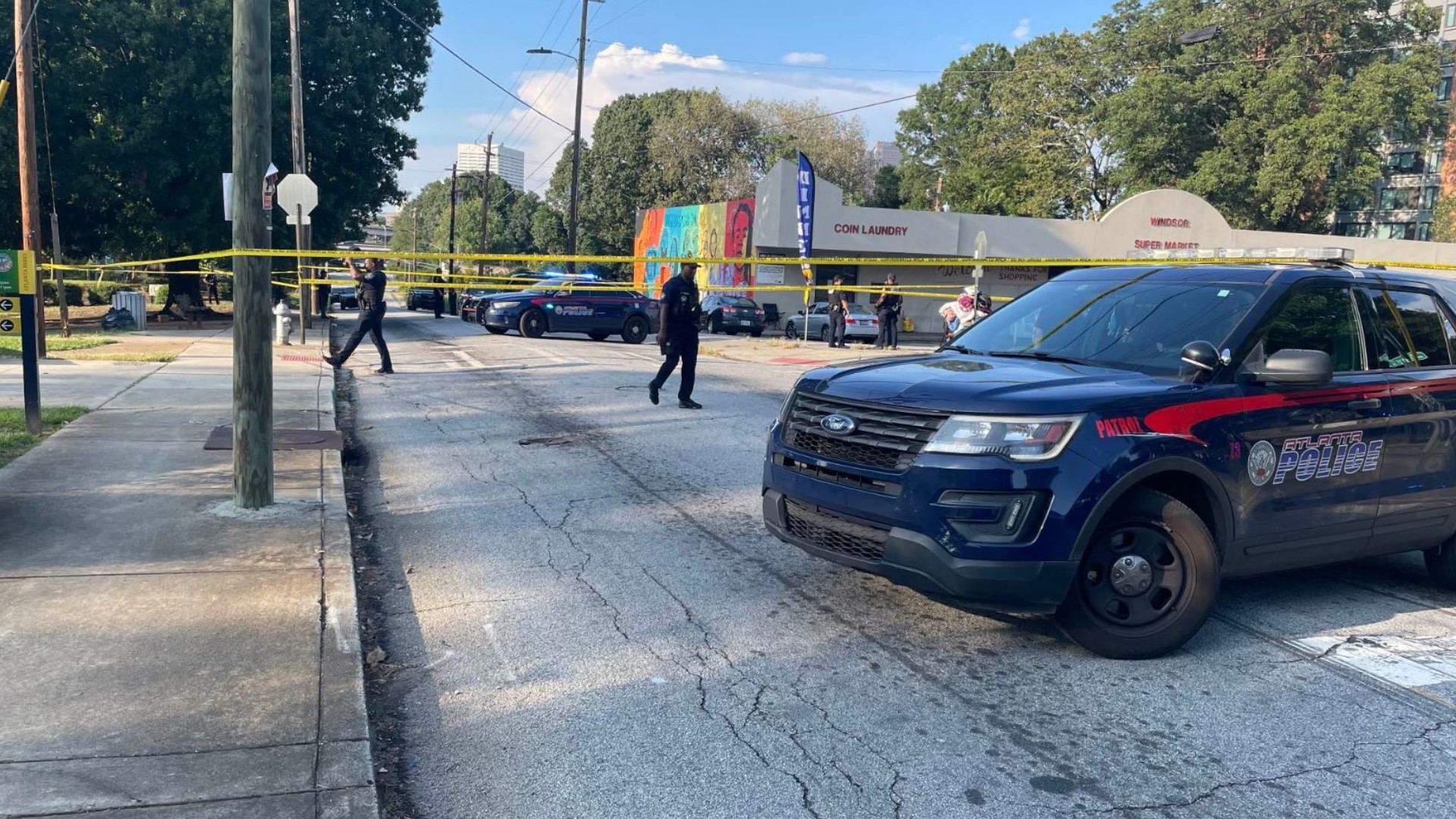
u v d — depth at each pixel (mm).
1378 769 3523
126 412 9773
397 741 3637
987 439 4129
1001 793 3314
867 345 27734
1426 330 5414
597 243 76750
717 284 41531
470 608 5020
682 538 6320
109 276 41844
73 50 25516
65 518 5977
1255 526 4598
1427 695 4164
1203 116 45375
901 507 4207
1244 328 4750
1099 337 5195
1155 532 4395
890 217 36562
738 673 4258
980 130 59406
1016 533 4082
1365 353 5113
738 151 66875
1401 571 6012
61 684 3754
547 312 23422
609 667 4312
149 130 25688
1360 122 41375
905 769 3465
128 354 15531
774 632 4742
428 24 34719
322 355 17078
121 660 3994
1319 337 4961
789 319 31156
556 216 89062
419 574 5559
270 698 3711
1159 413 4320
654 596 5223
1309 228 46938
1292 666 4441
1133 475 4172
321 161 31812
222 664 4000
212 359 15242
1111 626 4391
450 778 3375
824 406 4684
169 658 4031
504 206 105500
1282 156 42125
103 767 3182
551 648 4523
